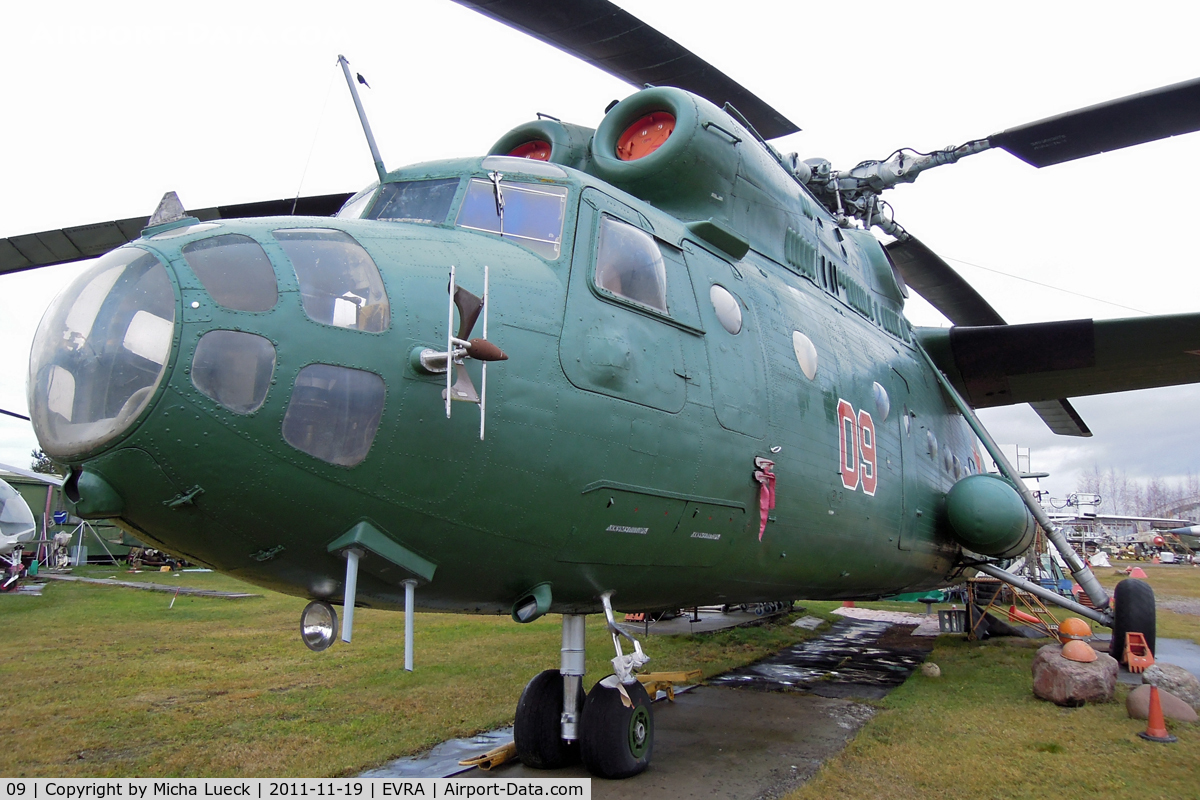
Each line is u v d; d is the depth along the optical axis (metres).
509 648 9.74
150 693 7.19
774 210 6.69
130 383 2.88
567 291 4.08
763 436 5.17
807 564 6.02
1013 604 12.22
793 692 7.79
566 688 5.04
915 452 8.20
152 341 2.91
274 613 12.97
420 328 3.41
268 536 3.22
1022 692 7.41
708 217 5.91
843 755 5.34
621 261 4.50
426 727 6.09
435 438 3.38
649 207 5.22
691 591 5.20
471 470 3.51
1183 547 49.72
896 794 4.55
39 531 22.41
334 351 3.17
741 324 5.32
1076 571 8.78
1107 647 9.48
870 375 7.43
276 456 3.04
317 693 7.21
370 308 3.33
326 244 3.43
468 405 3.49
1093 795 4.53
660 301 4.63
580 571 4.20
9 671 8.18
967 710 6.66
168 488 2.95
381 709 6.62
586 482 3.91
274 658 8.92
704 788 4.75
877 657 10.11
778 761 5.33
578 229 4.33
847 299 7.86
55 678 7.83
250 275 3.14
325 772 5.05
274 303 3.12
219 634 10.68
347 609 3.23
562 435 3.80
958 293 10.46
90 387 2.92
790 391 5.65
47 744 5.61
